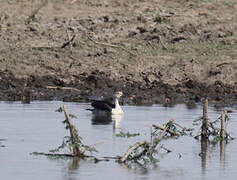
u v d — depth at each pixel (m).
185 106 99.25
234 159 72.88
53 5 133.88
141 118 90.12
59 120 87.88
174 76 110.00
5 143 76.94
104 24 126.12
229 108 98.25
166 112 94.19
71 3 134.75
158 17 127.44
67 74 110.44
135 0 136.25
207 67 111.50
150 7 133.00
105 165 70.19
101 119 89.75
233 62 112.75
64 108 73.00
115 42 119.88
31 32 123.75
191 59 113.75
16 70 111.25
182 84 108.25
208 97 104.38
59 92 106.00
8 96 103.31
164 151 75.69
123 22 126.69
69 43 117.75
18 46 118.31
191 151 75.62
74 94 105.12
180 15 129.12
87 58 114.19
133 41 120.31
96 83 108.06
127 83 108.38
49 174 66.94
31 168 68.81
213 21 127.12
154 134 81.06
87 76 109.81
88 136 80.44
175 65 112.31
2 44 119.00
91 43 119.06
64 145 73.06
